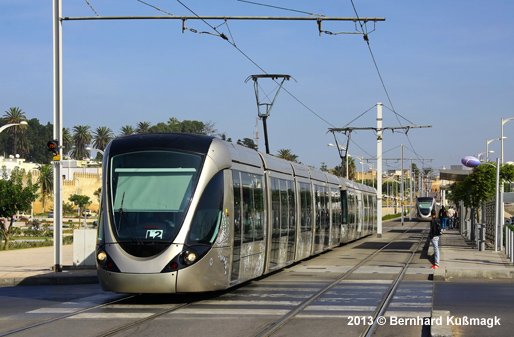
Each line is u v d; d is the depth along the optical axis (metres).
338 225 31.41
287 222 20.00
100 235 13.01
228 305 12.59
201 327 10.12
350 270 20.45
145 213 12.88
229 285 13.93
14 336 9.55
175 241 12.52
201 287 12.75
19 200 34.88
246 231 15.33
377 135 43.69
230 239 13.96
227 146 14.71
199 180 13.23
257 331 9.76
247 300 13.33
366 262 23.86
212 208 13.29
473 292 14.81
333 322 10.55
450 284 16.66
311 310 11.90
